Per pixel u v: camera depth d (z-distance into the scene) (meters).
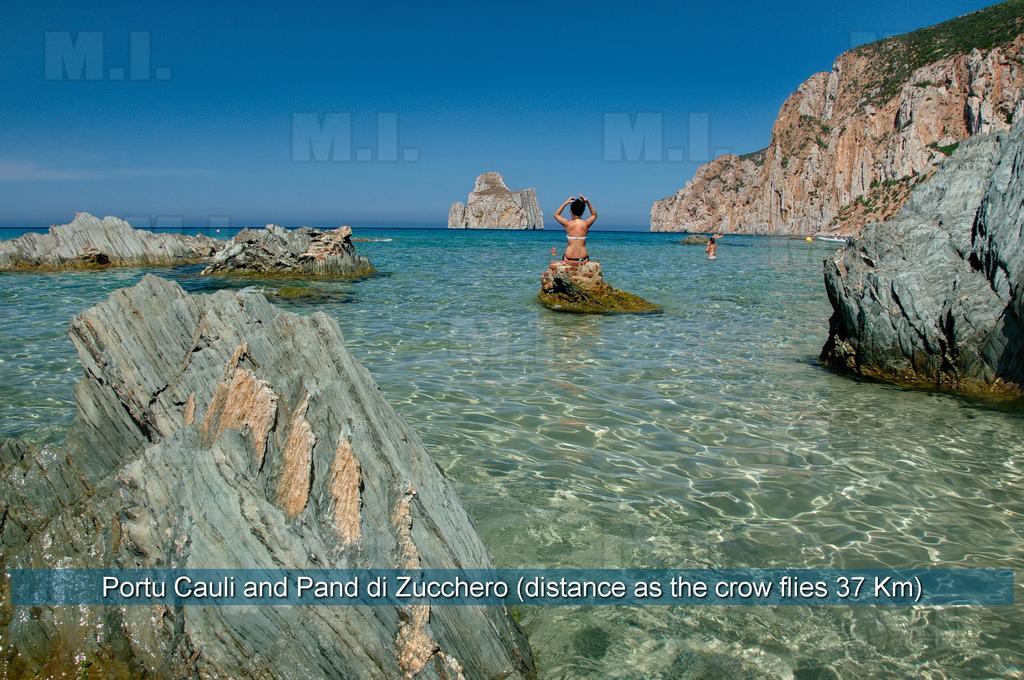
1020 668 3.45
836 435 7.00
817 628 3.76
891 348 9.15
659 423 7.34
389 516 3.35
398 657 2.92
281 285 20.55
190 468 3.23
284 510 3.23
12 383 8.39
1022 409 7.95
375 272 25.47
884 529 4.95
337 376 3.95
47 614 3.27
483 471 5.88
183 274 23.73
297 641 2.85
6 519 4.01
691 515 5.12
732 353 11.10
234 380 3.72
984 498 5.50
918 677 3.38
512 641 3.42
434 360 10.16
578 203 16.66
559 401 8.12
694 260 37.72
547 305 16.08
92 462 4.35
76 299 16.77
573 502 5.30
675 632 3.71
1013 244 8.20
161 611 3.06
